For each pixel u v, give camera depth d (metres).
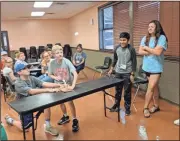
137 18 4.49
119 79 2.93
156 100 3.21
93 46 7.37
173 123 2.79
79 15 8.73
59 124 2.88
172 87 3.47
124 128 2.72
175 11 3.38
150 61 2.87
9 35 10.14
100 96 4.19
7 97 4.02
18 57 4.03
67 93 2.29
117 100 3.18
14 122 2.79
